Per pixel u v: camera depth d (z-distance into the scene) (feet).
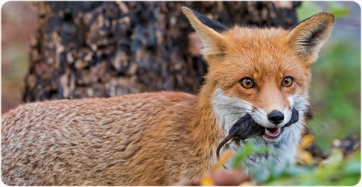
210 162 31.17
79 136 34.63
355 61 59.88
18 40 73.20
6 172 35.19
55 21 45.14
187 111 33.42
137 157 33.53
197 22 31.81
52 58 45.19
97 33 43.47
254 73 29.86
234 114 30.86
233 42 31.60
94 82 43.52
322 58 60.49
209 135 31.37
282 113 28.68
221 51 31.71
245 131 30.09
